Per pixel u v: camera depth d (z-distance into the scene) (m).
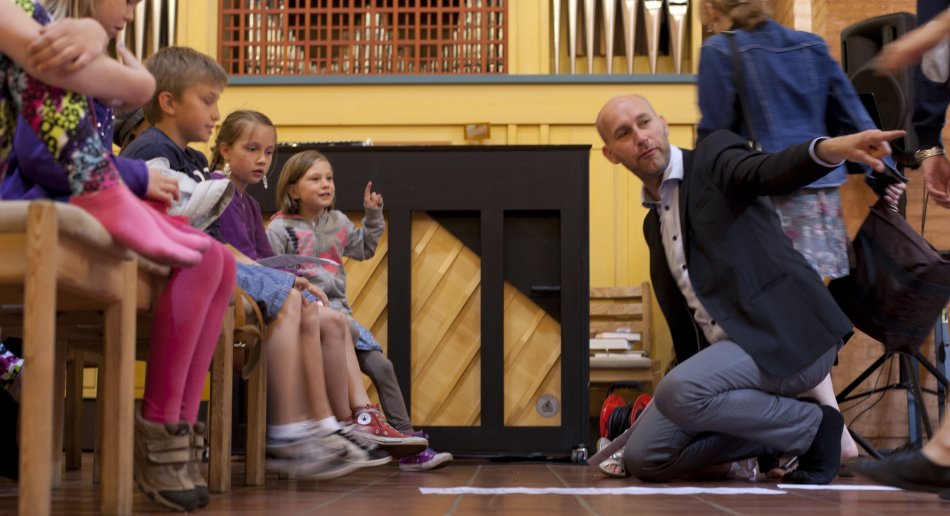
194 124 2.75
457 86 6.57
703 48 3.29
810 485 2.90
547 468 3.80
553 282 4.21
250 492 2.50
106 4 1.75
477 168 4.20
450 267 4.22
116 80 1.64
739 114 3.29
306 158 3.76
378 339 4.21
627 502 2.30
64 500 2.31
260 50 7.11
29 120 1.62
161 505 1.97
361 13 7.27
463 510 2.05
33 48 1.55
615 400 5.48
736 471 3.26
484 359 4.14
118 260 1.70
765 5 3.29
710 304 2.98
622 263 6.40
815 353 2.88
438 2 7.13
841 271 3.19
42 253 1.43
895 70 2.29
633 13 7.08
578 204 4.18
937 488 2.13
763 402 2.90
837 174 3.22
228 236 3.06
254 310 2.67
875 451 3.49
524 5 7.00
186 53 2.78
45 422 1.43
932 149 3.16
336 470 2.85
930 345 5.08
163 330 1.95
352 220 4.22
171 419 1.96
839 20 5.65
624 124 3.11
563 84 6.55
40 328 1.43
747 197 2.99
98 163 1.63
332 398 3.15
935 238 5.22
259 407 2.71
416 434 3.62
